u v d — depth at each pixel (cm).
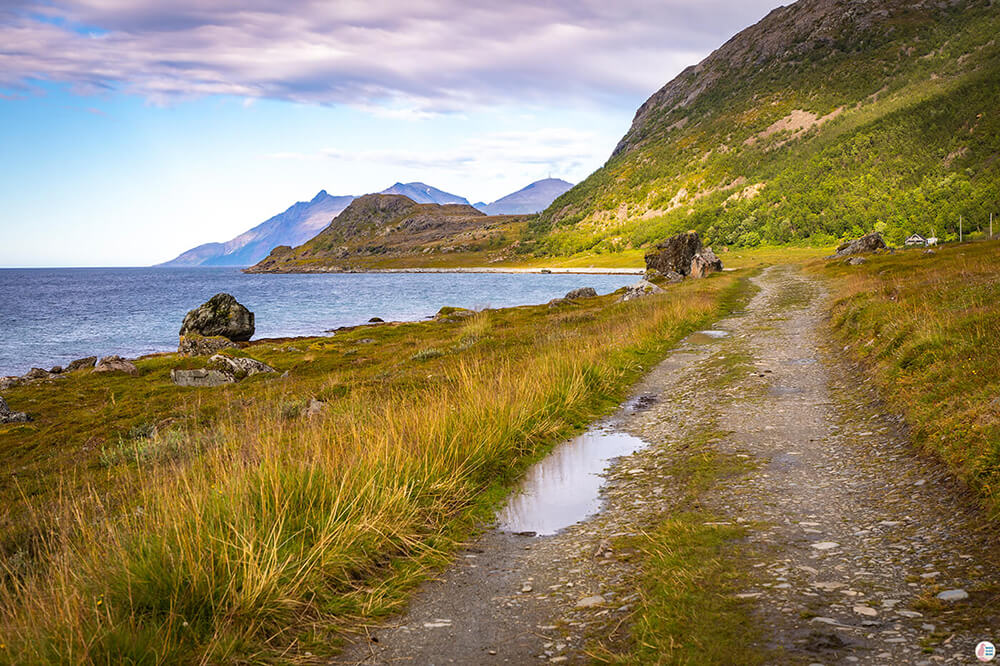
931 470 708
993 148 18788
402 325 4828
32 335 6075
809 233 18500
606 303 4747
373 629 490
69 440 1802
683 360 1912
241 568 511
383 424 1004
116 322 7312
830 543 570
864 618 422
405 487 720
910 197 17488
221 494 641
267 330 6109
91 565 524
